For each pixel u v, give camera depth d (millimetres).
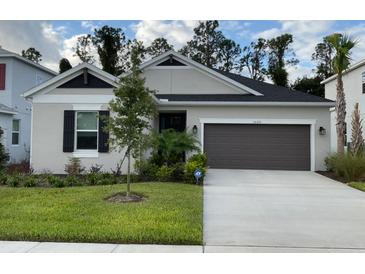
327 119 16219
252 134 16594
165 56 18469
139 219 6820
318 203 8953
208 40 50062
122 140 9070
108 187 10547
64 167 14539
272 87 19906
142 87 9023
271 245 5664
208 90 18391
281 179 13289
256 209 8219
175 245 5625
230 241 5832
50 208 7715
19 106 21531
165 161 13453
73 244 5621
